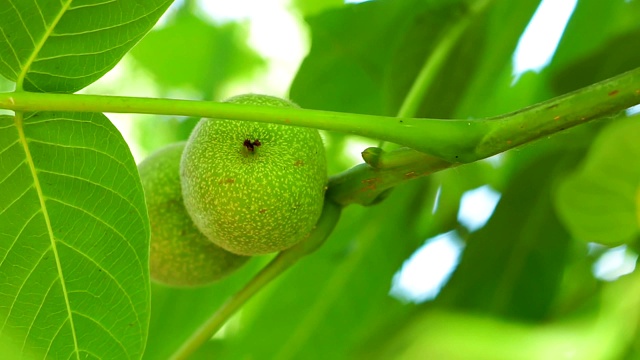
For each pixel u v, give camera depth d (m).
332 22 0.53
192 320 0.53
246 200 0.39
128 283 0.39
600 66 0.48
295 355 0.53
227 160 0.39
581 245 0.46
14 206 0.38
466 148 0.35
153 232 0.44
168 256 0.44
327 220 0.42
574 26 0.51
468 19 0.49
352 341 0.52
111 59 0.38
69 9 0.37
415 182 0.51
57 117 0.38
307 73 0.53
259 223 0.40
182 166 0.41
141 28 0.37
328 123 0.35
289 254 0.42
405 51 0.51
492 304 0.47
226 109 0.36
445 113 0.50
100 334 0.40
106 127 0.38
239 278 0.53
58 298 0.39
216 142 0.40
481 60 0.50
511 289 0.47
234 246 0.41
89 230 0.39
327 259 0.52
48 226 0.39
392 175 0.40
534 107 0.35
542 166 0.48
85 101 0.36
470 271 0.47
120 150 0.38
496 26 0.49
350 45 0.53
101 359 0.40
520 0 0.49
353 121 0.35
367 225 0.52
